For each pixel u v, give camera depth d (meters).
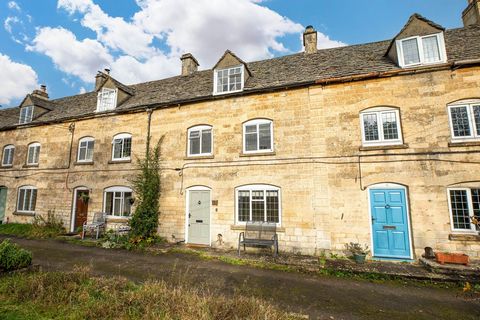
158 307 4.79
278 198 10.41
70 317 4.47
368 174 9.41
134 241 10.96
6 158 17.72
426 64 9.41
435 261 7.80
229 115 11.77
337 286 6.74
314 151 10.16
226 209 11.02
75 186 14.61
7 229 14.32
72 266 8.06
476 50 9.51
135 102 14.58
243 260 8.81
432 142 8.96
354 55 11.98
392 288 6.64
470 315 5.25
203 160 11.83
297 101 10.78
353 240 9.23
